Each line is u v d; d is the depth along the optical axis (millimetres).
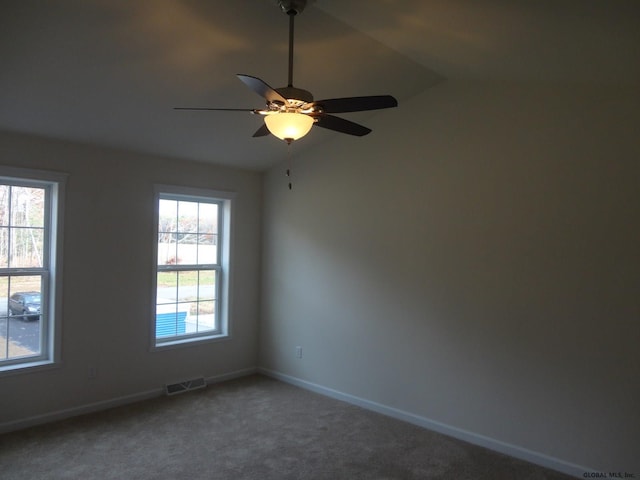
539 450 3152
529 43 2408
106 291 4074
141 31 2613
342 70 3371
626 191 2842
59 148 3799
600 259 2932
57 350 3773
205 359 4852
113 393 4137
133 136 3934
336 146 4547
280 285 5090
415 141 3916
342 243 4480
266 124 2393
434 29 2551
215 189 4883
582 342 2992
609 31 1996
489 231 3447
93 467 3014
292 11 2371
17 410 3588
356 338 4328
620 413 2836
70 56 2762
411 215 3934
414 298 3895
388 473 3008
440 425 3676
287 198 5031
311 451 3309
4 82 2939
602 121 2941
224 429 3678
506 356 3338
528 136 3260
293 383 4902
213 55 2947
